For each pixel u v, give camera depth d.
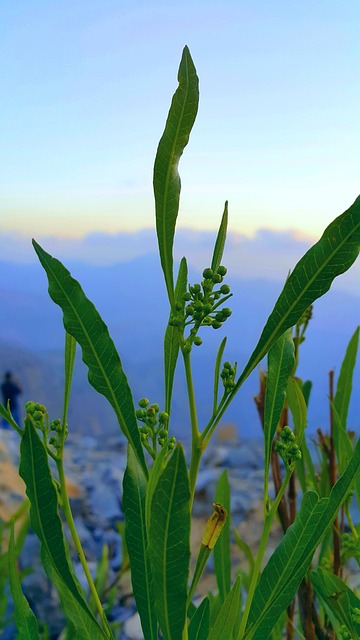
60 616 1.10
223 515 0.22
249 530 1.35
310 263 0.21
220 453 1.89
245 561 1.11
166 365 0.23
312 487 0.38
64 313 0.21
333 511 0.23
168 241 0.22
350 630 0.29
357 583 0.48
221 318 0.21
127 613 1.03
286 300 0.21
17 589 0.24
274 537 1.31
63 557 0.22
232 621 0.23
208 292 0.21
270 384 0.24
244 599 0.65
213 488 1.59
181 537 0.18
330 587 0.31
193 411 0.22
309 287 0.21
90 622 0.23
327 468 0.36
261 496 1.51
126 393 0.22
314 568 0.33
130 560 0.24
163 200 0.22
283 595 0.23
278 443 0.24
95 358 0.22
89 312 0.21
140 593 0.23
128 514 0.24
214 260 0.23
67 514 0.23
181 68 0.21
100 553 1.38
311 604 0.33
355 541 0.33
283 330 0.22
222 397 0.22
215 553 0.37
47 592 1.11
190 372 0.22
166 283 0.22
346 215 0.21
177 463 0.18
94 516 1.54
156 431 0.23
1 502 1.13
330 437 0.35
